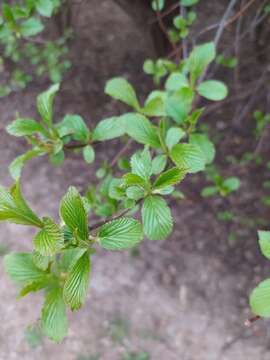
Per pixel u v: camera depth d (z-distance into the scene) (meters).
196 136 0.32
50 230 0.20
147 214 0.23
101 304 0.81
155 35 0.70
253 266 0.82
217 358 0.76
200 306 0.80
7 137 0.98
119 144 0.90
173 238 0.86
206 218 0.87
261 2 0.60
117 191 0.26
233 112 0.89
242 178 0.87
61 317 0.23
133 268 0.84
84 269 0.21
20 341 0.78
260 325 0.78
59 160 0.32
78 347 0.77
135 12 0.69
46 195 0.91
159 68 0.44
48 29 0.87
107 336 0.78
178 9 0.67
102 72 1.01
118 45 1.04
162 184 0.23
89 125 0.93
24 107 0.99
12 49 0.79
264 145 0.87
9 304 0.81
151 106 0.33
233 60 0.54
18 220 0.21
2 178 0.93
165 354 0.77
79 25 1.02
